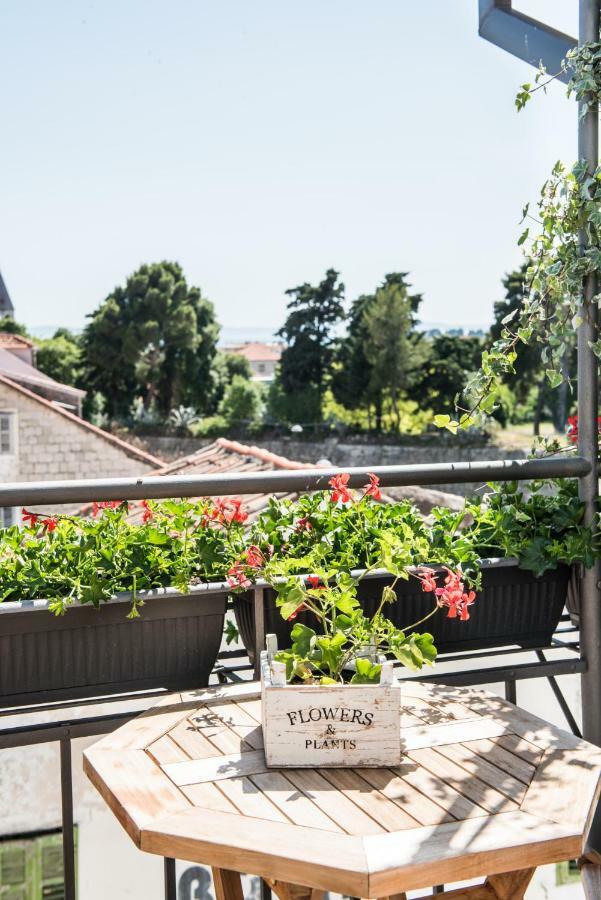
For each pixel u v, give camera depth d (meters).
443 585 2.05
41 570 1.82
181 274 47.72
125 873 5.24
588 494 2.18
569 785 1.27
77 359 47.38
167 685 1.92
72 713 5.21
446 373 43.38
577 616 2.34
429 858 1.07
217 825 1.16
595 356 2.17
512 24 2.38
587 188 2.07
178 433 45.12
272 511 2.06
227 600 2.14
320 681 1.44
